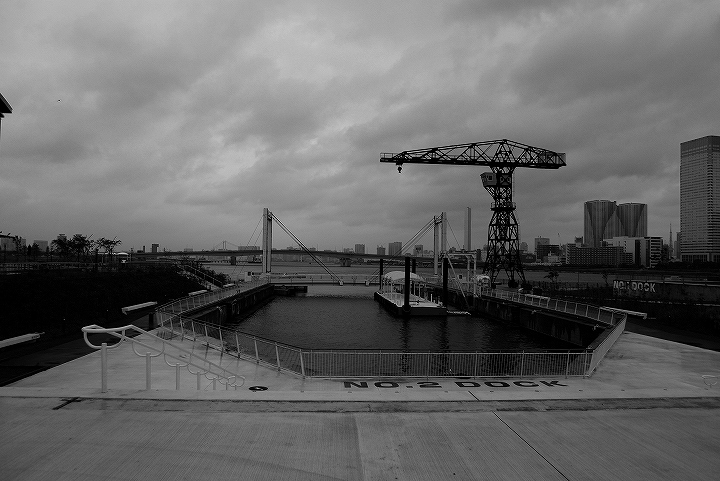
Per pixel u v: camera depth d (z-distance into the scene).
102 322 30.38
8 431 7.28
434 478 6.18
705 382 16.20
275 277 108.94
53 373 16.17
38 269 40.38
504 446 7.29
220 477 6.01
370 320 65.25
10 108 10.85
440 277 104.44
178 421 7.83
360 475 6.20
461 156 79.19
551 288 93.75
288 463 6.46
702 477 6.43
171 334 24.58
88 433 7.26
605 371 18.80
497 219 79.88
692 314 37.31
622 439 7.71
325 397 9.29
